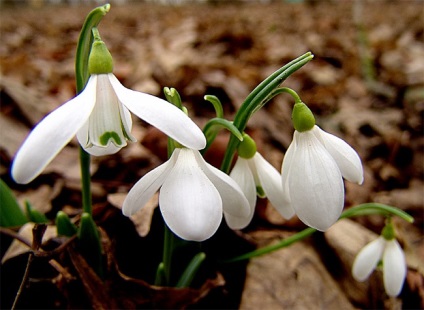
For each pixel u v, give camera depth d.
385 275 0.14
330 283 0.17
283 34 0.88
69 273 0.13
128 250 0.15
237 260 0.15
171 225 0.09
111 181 0.22
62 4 2.50
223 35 0.71
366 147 0.31
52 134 0.08
